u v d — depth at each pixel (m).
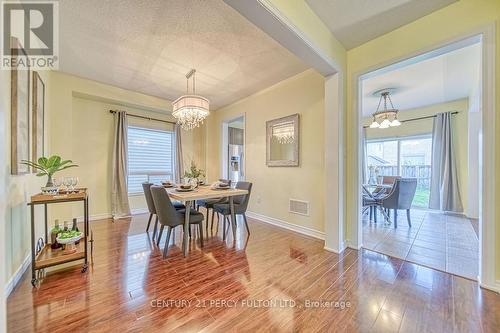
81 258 2.07
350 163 2.72
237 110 4.84
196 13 2.06
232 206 3.08
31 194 2.28
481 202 1.81
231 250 2.66
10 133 1.73
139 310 1.53
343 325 1.40
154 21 2.18
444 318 1.45
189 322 1.42
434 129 5.03
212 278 1.99
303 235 3.26
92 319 1.44
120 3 1.93
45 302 1.61
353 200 2.70
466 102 4.66
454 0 1.91
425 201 5.48
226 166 5.47
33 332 1.32
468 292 1.75
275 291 1.78
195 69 3.27
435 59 2.98
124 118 4.36
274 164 3.84
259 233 3.35
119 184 4.31
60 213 3.37
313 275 2.04
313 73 3.24
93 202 4.13
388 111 3.96
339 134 2.59
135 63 3.08
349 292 1.77
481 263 1.82
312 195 3.26
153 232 3.14
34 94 2.32
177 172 5.15
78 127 3.97
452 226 3.74
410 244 2.87
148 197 3.10
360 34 2.41
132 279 1.95
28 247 2.16
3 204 0.88
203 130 5.61
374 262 2.32
